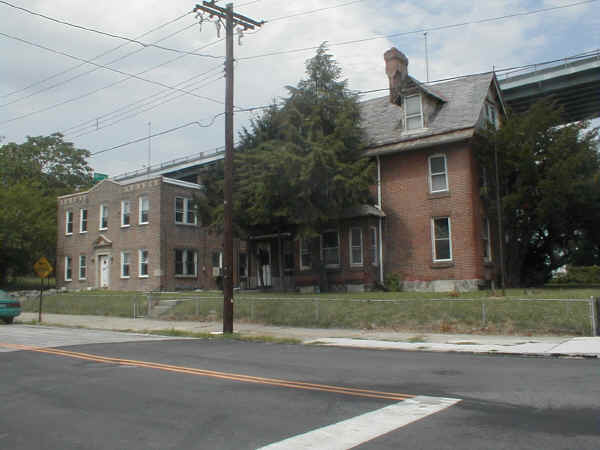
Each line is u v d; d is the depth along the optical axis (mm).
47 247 43156
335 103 24172
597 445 5543
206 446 5734
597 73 44906
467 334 16172
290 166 21531
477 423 6434
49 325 23250
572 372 9789
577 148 22828
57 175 61344
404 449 5504
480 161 24688
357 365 11047
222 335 17500
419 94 25938
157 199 35250
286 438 5949
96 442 5957
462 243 24125
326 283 26062
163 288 34531
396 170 26328
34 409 7523
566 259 28281
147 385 9031
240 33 19297
